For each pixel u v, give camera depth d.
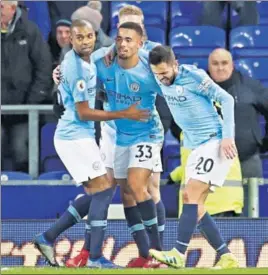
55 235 32.03
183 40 43.50
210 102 30.34
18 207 38.06
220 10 44.50
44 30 43.47
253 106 37.31
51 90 41.03
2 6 40.50
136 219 32.06
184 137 30.91
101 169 31.09
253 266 35.28
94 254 31.09
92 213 31.03
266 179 36.78
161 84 30.39
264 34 43.50
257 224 35.31
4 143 40.12
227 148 29.95
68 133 31.09
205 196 30.64
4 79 40.75
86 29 30.73
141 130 31.45
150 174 31.56
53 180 38.06
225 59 37.12
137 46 30.92
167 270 28.33
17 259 35.59
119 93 31.48
